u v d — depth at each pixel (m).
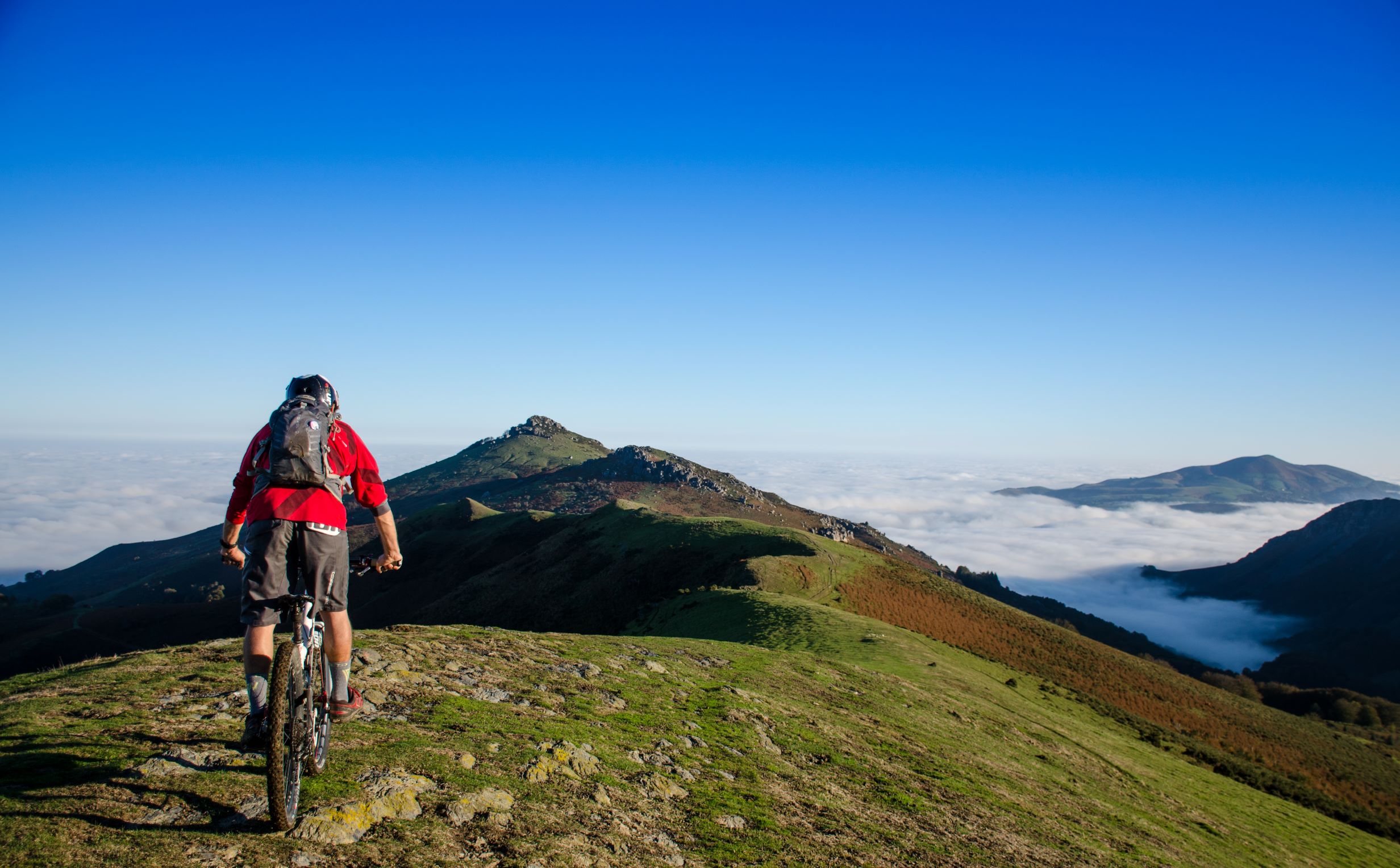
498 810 5.74
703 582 94.38
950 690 28.41
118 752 5.20
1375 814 40.38
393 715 7.52
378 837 4.70
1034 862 9.80
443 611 119.19
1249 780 40.03
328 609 4.46
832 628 46.69
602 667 12.78
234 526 4.48
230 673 8.16
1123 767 23.84
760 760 10.16
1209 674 146.38
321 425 4.23
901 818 9.74
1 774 4.55
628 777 7.73
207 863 3.88
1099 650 83.56
